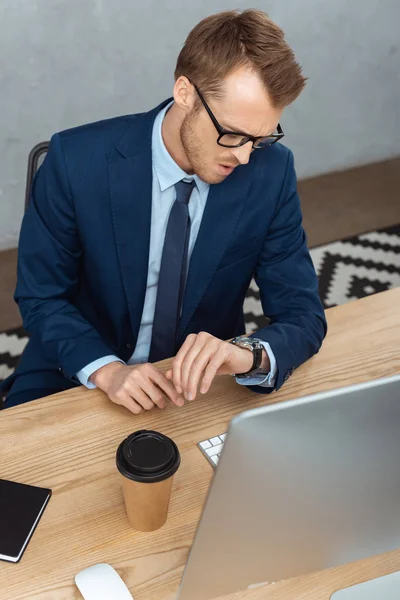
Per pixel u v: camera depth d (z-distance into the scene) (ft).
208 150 4.33
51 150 4.94
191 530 3.52
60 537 3.43
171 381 4.29
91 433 4.02
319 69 12.54
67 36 9.99
